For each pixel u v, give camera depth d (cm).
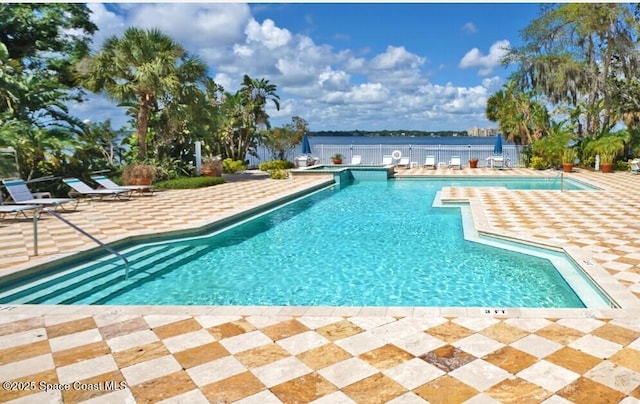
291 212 1109
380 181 1881
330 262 672
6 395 263
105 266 641
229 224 912
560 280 552
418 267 638
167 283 582
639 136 1950
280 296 535
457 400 255
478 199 1104
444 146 2409
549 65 2067
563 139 1936
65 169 1259
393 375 283
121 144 1758
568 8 1953
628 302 407
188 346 326
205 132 1789
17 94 1243
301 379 280
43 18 1633
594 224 772
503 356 304
